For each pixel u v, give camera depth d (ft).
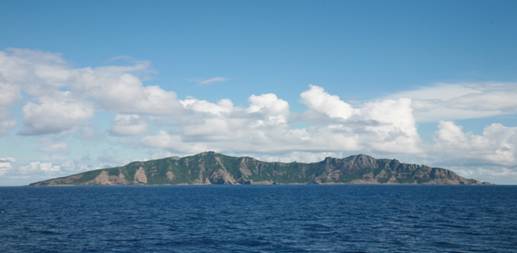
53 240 206.49
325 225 270.87
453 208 416.26
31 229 248.93
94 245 192.65
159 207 446.60
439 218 311.68
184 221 296.92
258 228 255.91
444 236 216.74
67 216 336.70
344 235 224.12
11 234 227.20
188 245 193.67
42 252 176.14
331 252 176.65
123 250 181.16
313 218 319.06
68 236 220.02
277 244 196.65
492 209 398.62
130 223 282.97
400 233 230.27
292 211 389.80
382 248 184.24
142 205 482.28
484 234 222.28
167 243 198.90
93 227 259.19
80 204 505.25
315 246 190.70
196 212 378.12
